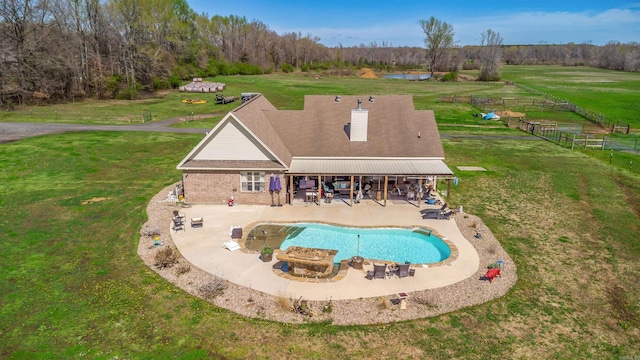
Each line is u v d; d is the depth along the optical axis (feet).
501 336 51.75
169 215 90.17
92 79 276.41
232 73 449.89
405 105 114.42
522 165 137.39
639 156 150.71
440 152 102.17
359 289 61.62
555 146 166.81
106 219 87.35
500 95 317.63
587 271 69.15
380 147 103.71
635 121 225.15
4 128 172.35
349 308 56.75
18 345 48.98
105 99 274.16
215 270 66.80
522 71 581.94
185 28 407.03
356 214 92.43
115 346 49.11
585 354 49.03
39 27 246.88
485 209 97.35
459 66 610.24
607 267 70.74
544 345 50.31
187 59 397.80
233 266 68.18
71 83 263.90
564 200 104.27
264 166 94.07
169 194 100.42
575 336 52.26
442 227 85.56
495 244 78.02
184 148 150.92
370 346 49.32
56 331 51.65
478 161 142.61
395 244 79.71
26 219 86.48
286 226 86.74
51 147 142.51
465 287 62.69
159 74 323.37
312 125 110.11
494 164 138.62
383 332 51.88
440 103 277.23
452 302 58.70
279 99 283.59
